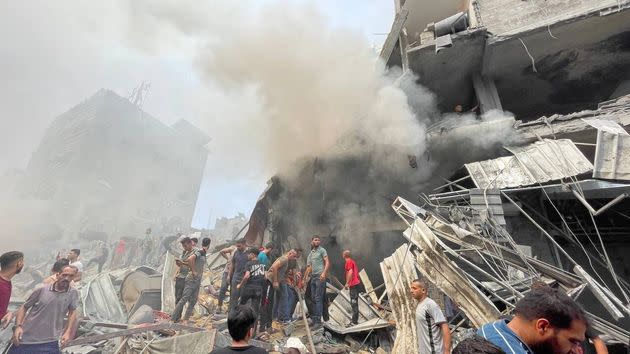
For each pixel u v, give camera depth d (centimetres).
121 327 602
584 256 754
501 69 1027
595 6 891
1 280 322
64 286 369
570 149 685
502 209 661
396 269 597
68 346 454
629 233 745
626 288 712
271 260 806
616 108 757
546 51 967
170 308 771
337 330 599
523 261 480
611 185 608
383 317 682
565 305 119
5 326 395
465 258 528
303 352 409
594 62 1002
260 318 610
